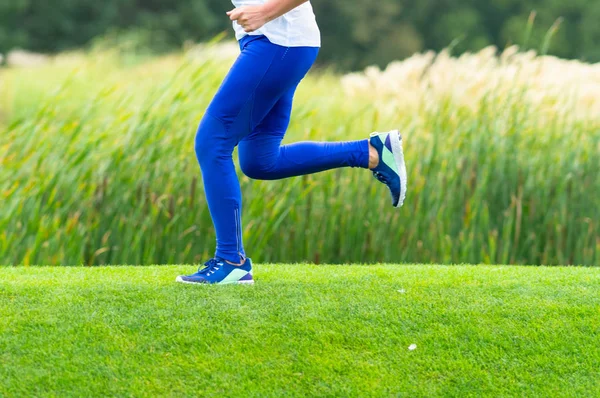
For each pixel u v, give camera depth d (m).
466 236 16.69
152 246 16.05
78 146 16.66
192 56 19.17
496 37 86.25
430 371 8.24
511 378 8.22
